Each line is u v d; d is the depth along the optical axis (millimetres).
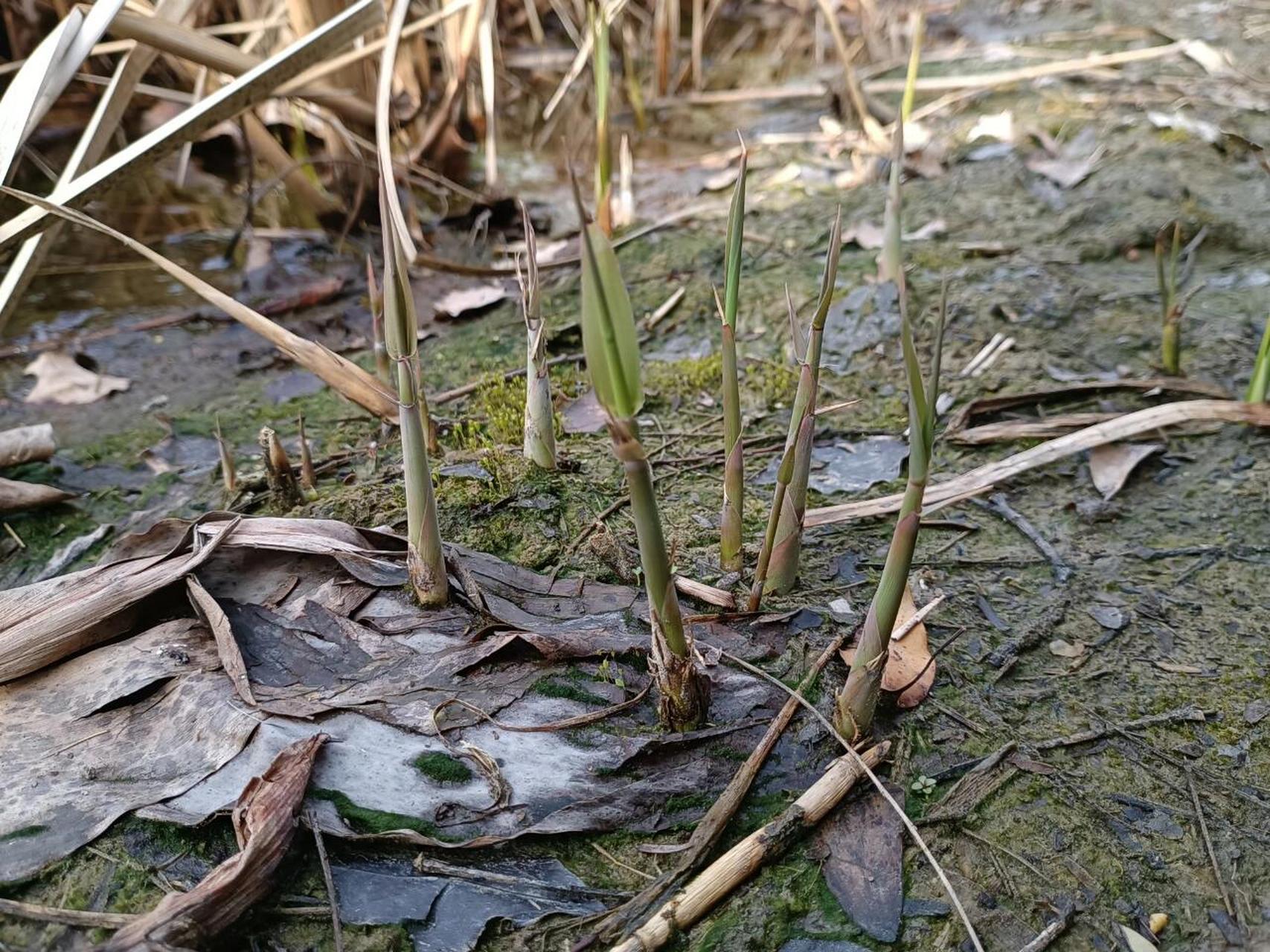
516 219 684
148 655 298
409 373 278
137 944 220
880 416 455
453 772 272
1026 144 709
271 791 256
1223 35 946
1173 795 282
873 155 721
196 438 458
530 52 1023
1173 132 701
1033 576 363
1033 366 481
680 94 929
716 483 401
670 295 563
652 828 268
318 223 684
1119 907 254
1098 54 918
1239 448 424
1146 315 517
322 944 240
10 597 304
